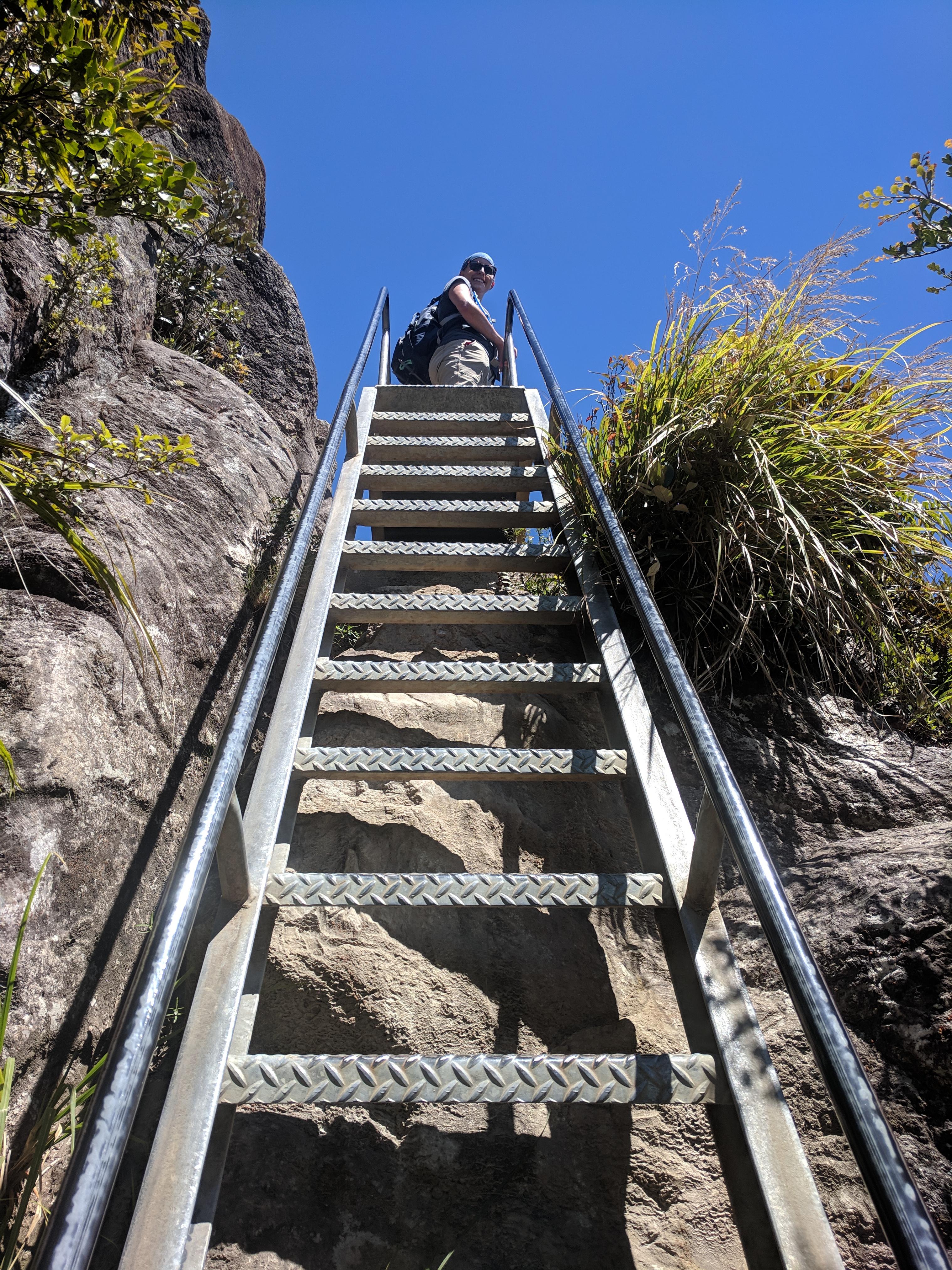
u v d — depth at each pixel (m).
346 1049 1.86
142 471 1.91
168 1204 1.16
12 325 2.62
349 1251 1.57
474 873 2.26
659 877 1.78
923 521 3.04
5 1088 1.33
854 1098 0.93
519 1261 1.58
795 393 3.08
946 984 1.77
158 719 2.28
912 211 2.54
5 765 1.62
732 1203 1.40
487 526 3.42
